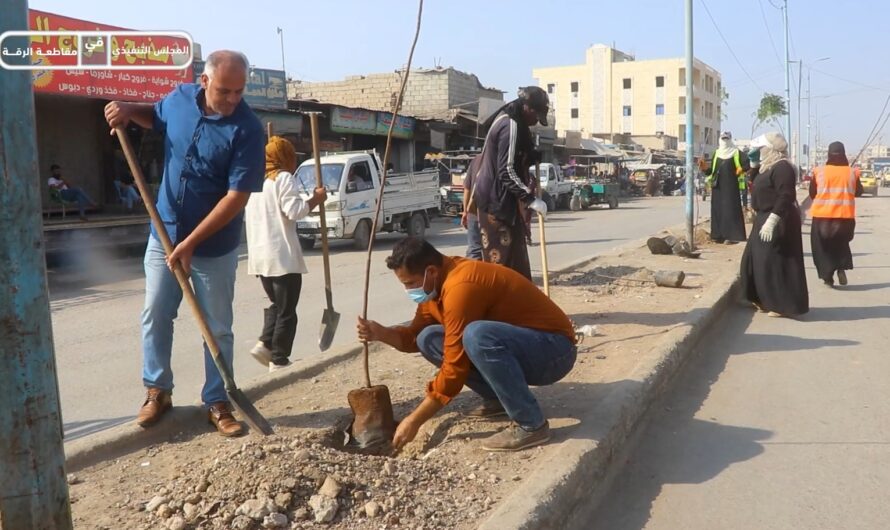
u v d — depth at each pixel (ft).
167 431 14.65
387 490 11.49
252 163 13.97
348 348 20.52
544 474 11.84
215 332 14.75
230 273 14.79
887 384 18.86
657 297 27.66
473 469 12.60
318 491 11.25
